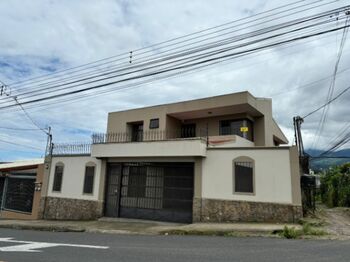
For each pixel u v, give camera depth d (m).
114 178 16.11
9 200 19.67
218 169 13.01
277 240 8.40
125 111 20.62
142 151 14.73
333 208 18.55
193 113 18.30
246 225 10.95
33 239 9.11
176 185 14.34
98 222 14.65
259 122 18.62
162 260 5.91
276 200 11.49
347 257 6.07
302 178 12.55
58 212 17.23
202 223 12.30
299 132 16.27
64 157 17.98
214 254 6.47
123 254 6.53
